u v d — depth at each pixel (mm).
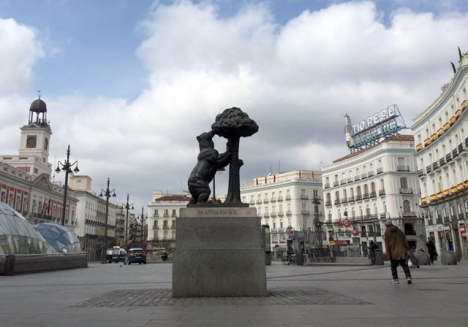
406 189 58312
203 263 7496
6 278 14898
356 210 65688
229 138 8586
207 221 7711
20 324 4613
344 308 5652
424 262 21203
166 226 99500
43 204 66125
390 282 10188
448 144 40375
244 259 7504
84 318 5016
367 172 63500
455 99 37531
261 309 5656
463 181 37281
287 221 82500
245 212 7836
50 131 76250
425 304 5945
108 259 50062
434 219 45125
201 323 4586
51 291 9164
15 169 57250
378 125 64562
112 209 113812
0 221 21328
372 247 23453
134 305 6246
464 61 34469
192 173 8344
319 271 17203
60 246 30250
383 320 4637
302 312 5332
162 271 20375
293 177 86500
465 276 11891
